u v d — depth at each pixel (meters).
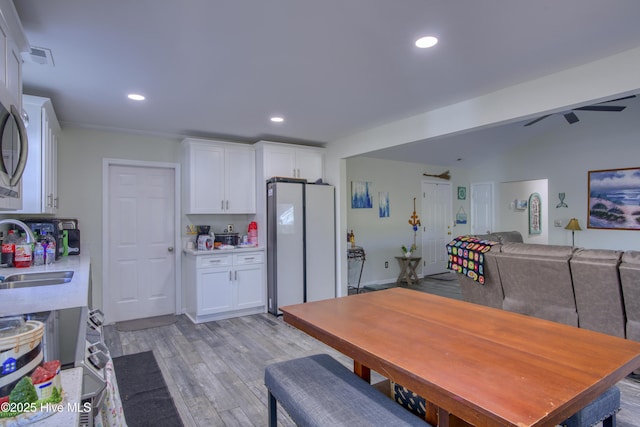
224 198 4.50
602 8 1.83
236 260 4.33
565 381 1.10
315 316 1.80
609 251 2.69
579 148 5.96
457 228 7.59
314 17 1.89
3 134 1.33
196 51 2.26
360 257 5.74
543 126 6.12
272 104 3.32
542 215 7.42
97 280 4.04
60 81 2.71
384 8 1.82
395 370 1.22
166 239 4.47
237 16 1.88
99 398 0.92
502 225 7.23
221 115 3.65
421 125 3.67
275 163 4.62
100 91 2.93
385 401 1.48
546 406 0.96
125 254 4.23
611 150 5.60
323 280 4.70
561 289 2.89
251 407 2.37
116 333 3.77
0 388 0.75
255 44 2.19
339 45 2.21
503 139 6.43
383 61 2.44
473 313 1.85
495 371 1.17
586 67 2.51
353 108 3.46
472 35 2.10
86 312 1.45
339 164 4.83
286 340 3.57
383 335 1.52
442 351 1.35
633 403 2.37
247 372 2.87
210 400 2.45
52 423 0.71
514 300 3.27
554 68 2.58
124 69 2.51
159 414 2.28
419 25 1.98
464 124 3.27
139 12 1.82
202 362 3.05
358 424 1.31
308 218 4.59
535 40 2.17
